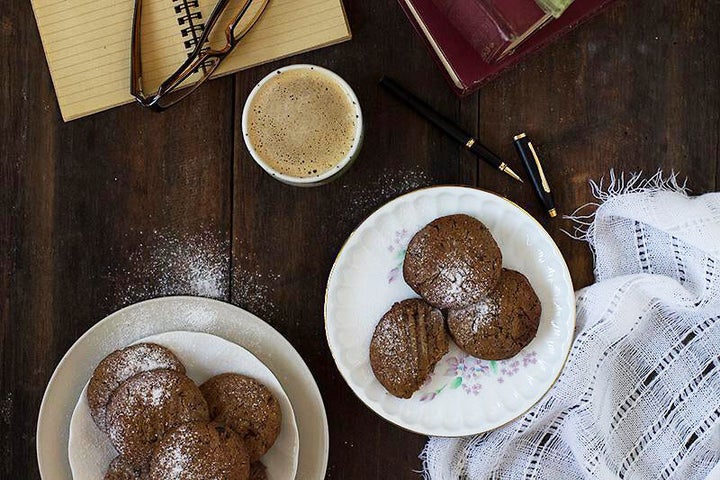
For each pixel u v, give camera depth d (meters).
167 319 0.80
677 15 0.83
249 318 0.80
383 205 0.79
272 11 0.80
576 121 0.83
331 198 0.83
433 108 0.82
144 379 0.76
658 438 0.84
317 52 0.83
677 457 0.83
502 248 0.81
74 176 0.83
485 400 0.81
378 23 0.83
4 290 0.83
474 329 0.78
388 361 0.79
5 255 0.83
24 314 0.83
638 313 0.82
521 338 0.78
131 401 0.76
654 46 0.83
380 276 0.81
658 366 0.84
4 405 0.83
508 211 0.80
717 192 0.82
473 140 0.81
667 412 0.84
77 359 0.80
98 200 0.83
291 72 0.78
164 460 0.74
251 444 0.77
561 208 0.83
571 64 0.83
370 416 0.83
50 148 0.83
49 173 0.83
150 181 0.83
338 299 0.81
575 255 0.83
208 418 0.76
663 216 0.80
